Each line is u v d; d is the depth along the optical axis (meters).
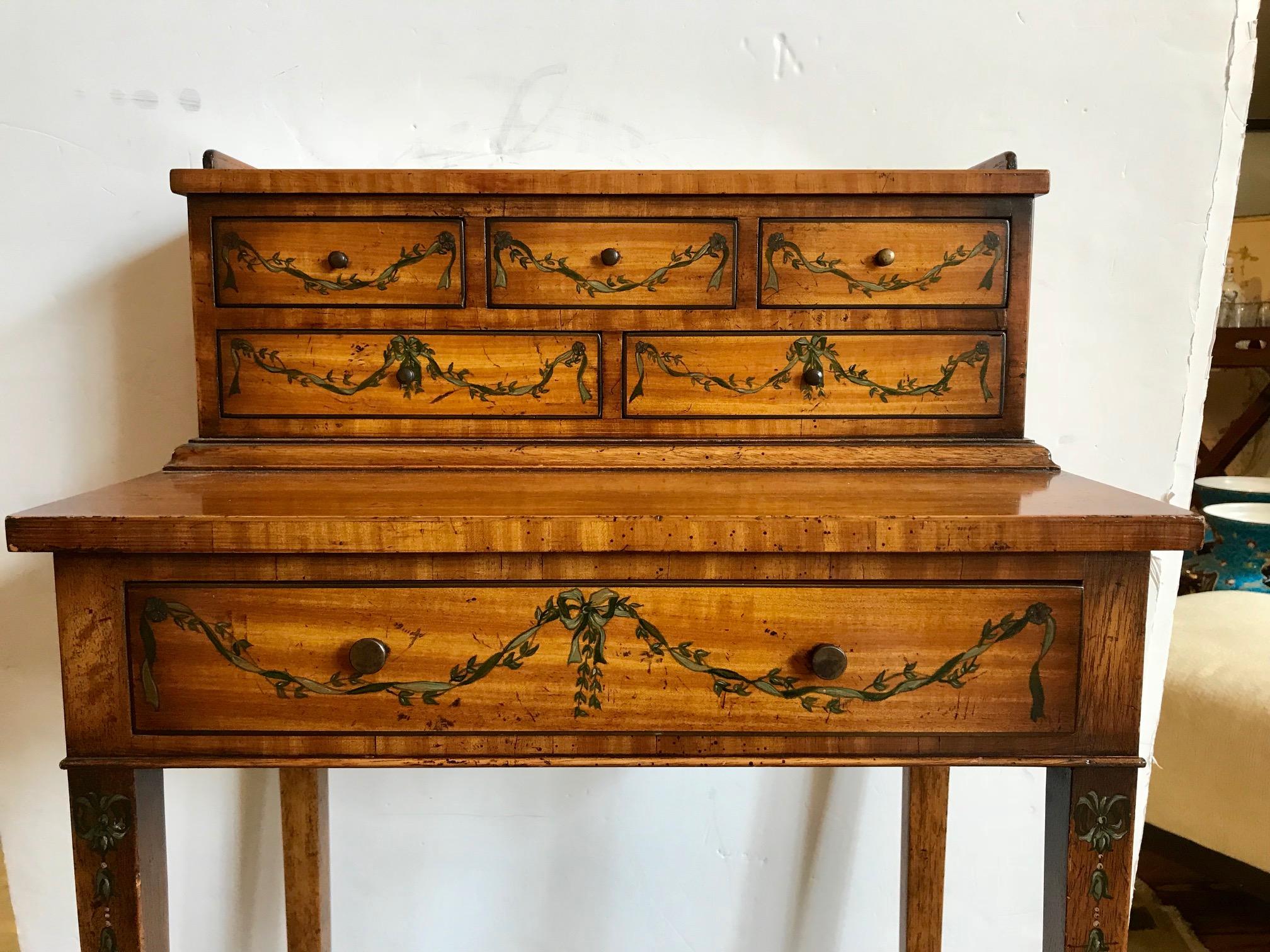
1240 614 1.33
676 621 0.58
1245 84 0.99
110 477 1.01
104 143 0.97
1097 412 1.04
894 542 0.55
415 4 0.97
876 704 0.58
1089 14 0.98
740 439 0.80
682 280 0.79
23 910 1.06
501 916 1.10
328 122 0.98
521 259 0.78
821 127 0.99
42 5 0.95
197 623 0.57
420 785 1.08
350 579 0.57
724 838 1.09
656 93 0.99
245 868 1.07
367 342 0.79
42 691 1.03
